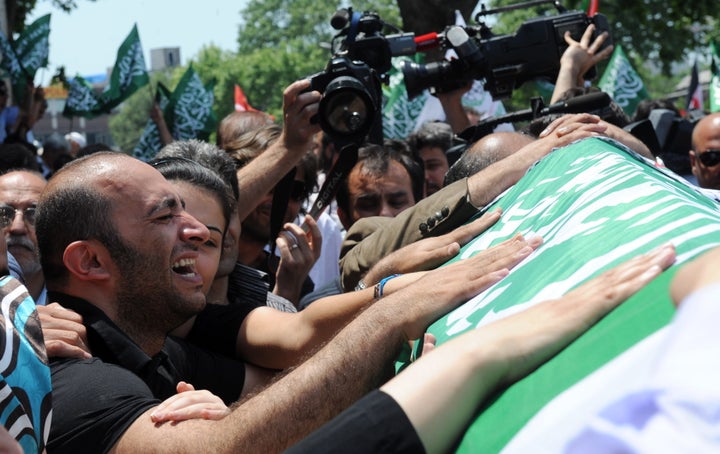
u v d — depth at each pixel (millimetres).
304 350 2426
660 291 1147
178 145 3111
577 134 2342
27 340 1693
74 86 9031
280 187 3463
